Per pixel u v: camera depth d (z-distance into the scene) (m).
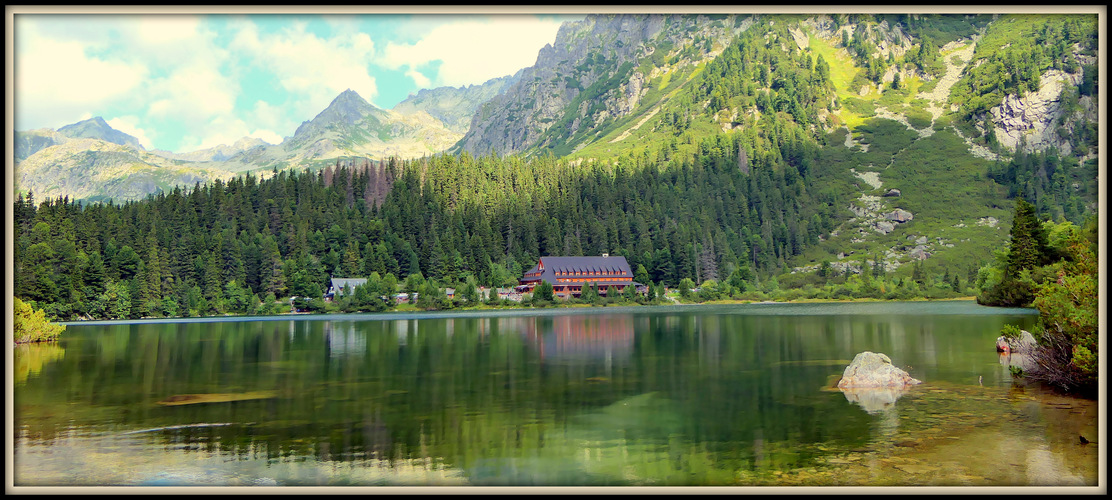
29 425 45.47
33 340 105.38
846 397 49.59
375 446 39.41
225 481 33.44
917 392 49.84
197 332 126.75
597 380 60.62
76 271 180.88
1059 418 40.38
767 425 41.97
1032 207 133.50
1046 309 49.62
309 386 59.53
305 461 36.62
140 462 36.72
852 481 31.25
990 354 68.38
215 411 49.34
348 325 142.00
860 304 190.88
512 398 52.75
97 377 66.31
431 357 79.69
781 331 104.94
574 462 35.69
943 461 33.47
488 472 34.28
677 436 40.09
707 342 91.25
